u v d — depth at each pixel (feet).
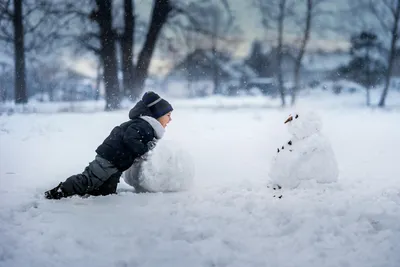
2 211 17.10
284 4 106.11
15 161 29.17
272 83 121.39
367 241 14.17
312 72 114.01
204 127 47.83
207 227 15.38
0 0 88.02
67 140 37.63
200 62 101.81
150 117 20.25
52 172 26.08
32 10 87.86
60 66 95.50
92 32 86.69
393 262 12.68
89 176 19.29
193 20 93.45
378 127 48.83
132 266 12.59
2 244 13.82
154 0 90.22
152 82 101.86
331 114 67.51
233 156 31.55
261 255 13.30
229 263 12.75
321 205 17.31
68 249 13.55
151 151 20.20
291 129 20.83
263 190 20.56
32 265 12.51
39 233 14.79
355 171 26.21
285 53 108.17
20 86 90.33
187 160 20.52
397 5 106.01
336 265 12.51
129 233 14.84
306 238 14.23
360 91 115.65
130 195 19.45
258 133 43.60
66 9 86.58
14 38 89.35
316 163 20.30
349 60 111.75
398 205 17.85
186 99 107.55
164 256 13.08
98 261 12.83
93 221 15.93
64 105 80.84
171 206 17.88
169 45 93.71
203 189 20.98
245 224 15.75
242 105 88.58
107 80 81.87
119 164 19.44
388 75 103.19
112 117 52.42
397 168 27.17
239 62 126.00
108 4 86.17
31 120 48.57
